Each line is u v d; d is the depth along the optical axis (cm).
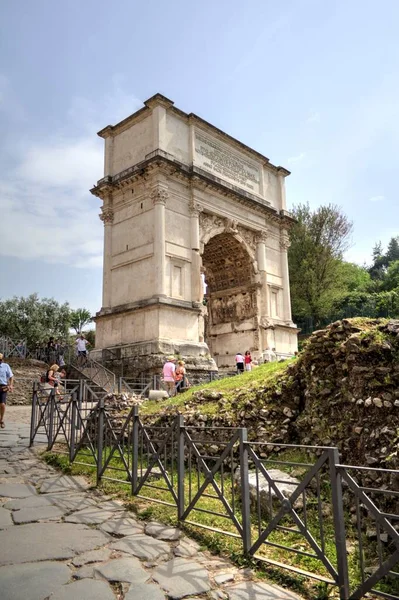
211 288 3697
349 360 823
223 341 3522
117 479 857
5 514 668
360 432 750
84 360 2641
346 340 848
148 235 2712
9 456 1080
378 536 419
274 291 3547
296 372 995
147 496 768
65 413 1102
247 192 3309
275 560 532
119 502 746
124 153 3002
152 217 2706
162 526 635
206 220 3016
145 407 1387
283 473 771
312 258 4741
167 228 2712
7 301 4975
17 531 599
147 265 2681
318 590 465
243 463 564
